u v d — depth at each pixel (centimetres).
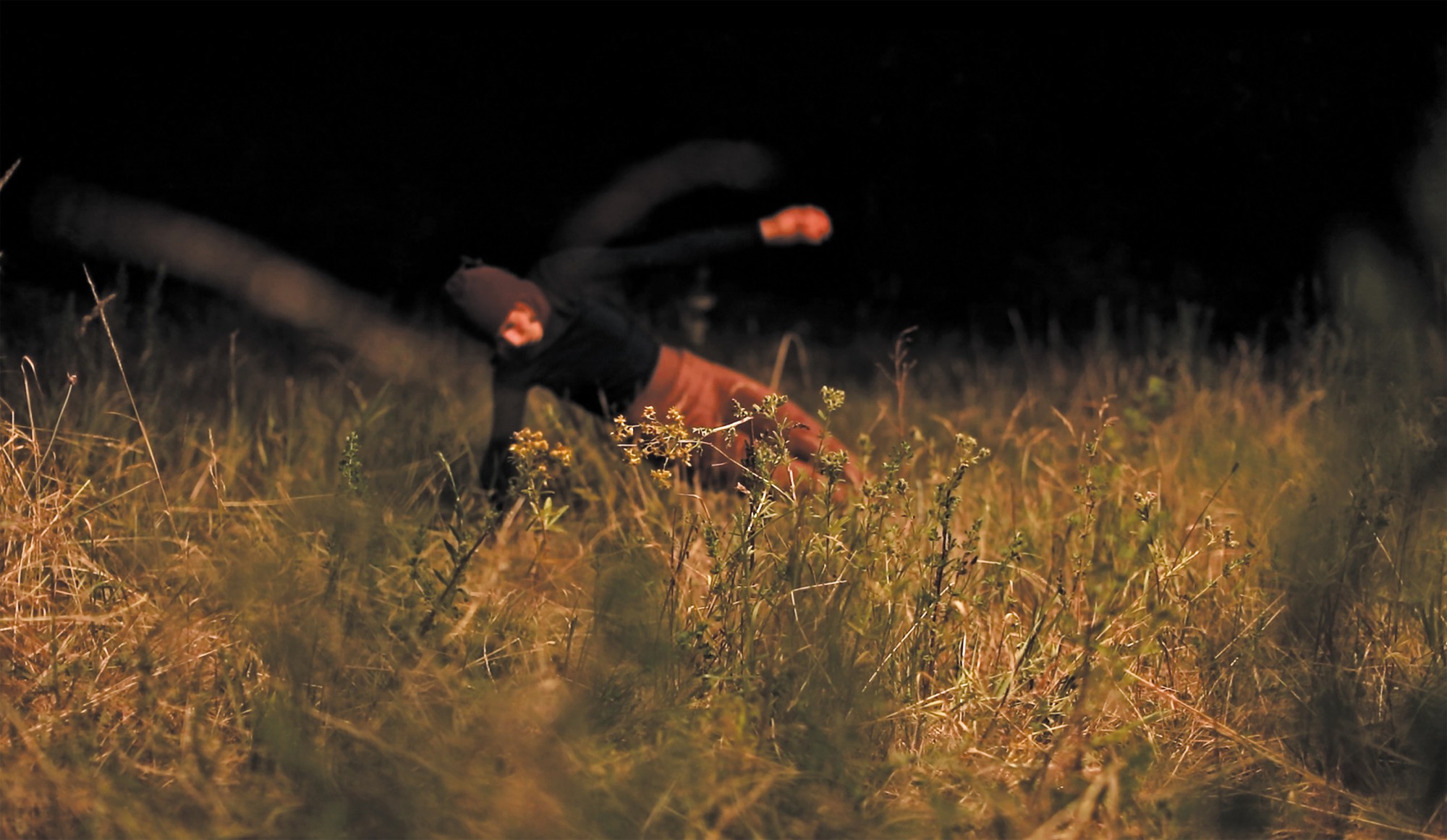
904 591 363
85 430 479
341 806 279
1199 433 531
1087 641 321
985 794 297
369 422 525
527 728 304
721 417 479
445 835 276
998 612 381
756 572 357
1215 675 350
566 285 479
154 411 521
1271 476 454
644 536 418
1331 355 588
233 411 538
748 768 299
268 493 461
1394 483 409
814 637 336
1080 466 369
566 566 426
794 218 498
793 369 857
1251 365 639
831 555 354
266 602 345
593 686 327
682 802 288
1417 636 367
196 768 300
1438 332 550
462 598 376
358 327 686
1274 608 369
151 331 592
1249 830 289
